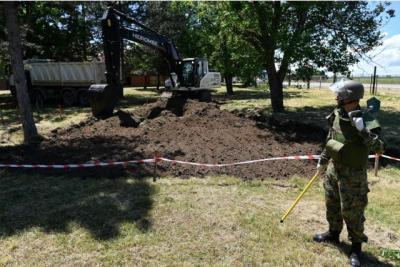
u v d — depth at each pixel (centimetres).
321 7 1338
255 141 870
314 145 838
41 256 391
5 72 2145
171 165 685
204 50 2511
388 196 570
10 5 917
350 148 344
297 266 371
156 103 1271
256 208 508
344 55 1487
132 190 576
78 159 737
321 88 3491
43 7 2209
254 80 1605
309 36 1368
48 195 563
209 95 1641
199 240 419
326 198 391
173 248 403
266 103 1953
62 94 2034
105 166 681
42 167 671
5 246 413
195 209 502
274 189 589
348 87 341
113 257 387
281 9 1362
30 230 449
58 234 437
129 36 1264
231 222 461
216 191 573
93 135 977
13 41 931
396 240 430
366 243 418
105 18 1151
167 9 2672
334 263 375
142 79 4425
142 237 426
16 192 579
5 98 2414
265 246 406
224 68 1902
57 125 1294
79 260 382
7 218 484
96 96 1165
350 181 352
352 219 359
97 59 3078
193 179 630
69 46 2883
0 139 1070
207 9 1548
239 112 1204
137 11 2698
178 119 1074
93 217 482
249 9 1336
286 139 893
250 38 1466
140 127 1041
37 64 2044
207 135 918
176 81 1557
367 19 1455
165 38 1459
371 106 343
